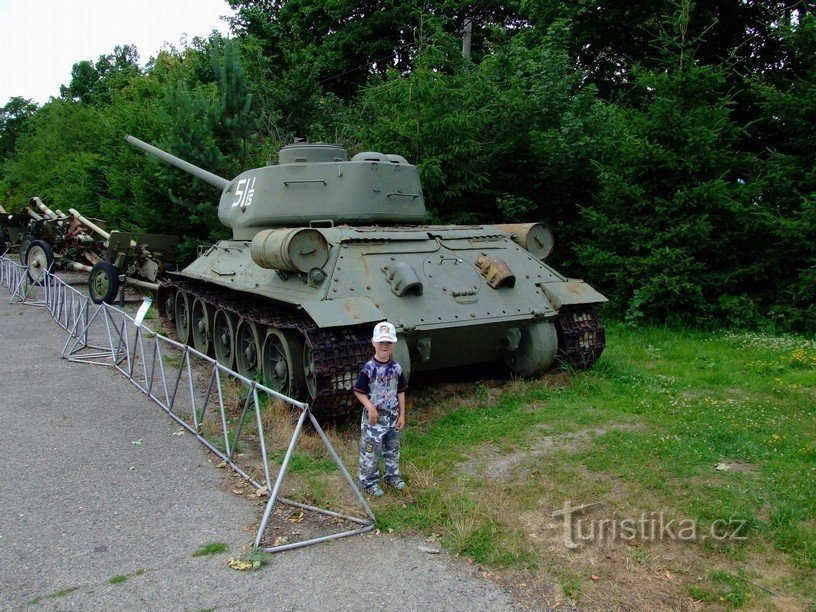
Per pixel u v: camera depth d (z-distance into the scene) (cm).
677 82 1257
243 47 2222
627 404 778
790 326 1203
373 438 549
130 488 573
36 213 2077
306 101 2241
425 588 423
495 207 1698
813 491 534
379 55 2597
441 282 790
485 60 1711
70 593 416
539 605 405
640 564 446
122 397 848
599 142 1412
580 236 1584
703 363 999
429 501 538
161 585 425
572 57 1814
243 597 413
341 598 412
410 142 1566
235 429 714
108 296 1498
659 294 1248
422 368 812
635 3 1666
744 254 1285
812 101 1216
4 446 674
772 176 1241
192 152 1691
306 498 550
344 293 720
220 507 536
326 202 912
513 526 498
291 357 743
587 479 574
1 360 1044
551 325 855
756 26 1631
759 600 405
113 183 2102
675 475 577
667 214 1252
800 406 770
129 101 2520
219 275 1004
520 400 802
